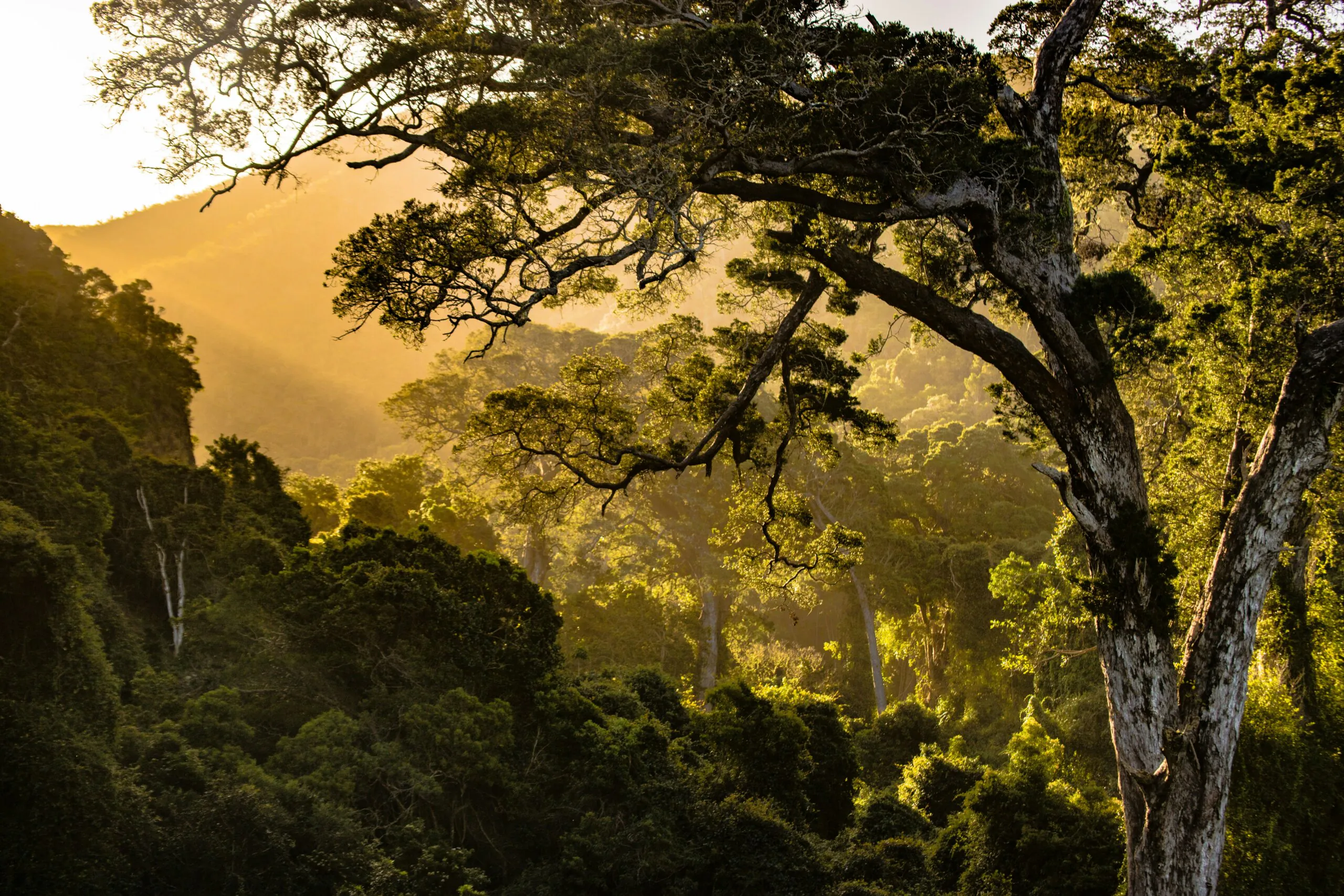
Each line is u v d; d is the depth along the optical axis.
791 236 14.47
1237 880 16.56
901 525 53.50
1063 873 20.73
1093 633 34.25
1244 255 15.05
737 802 21.88
